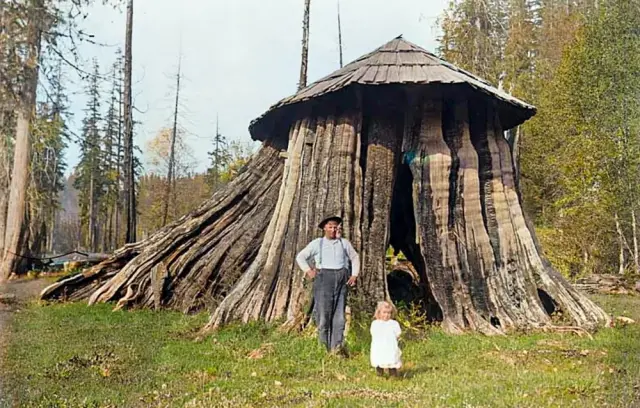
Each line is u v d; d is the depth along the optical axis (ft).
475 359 24.20
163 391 18.90
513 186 36.09
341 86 32.96
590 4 40.81
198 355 24.57
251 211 42.42
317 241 25.95
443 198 33.96
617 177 33.63
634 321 31.30
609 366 21.16
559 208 59.06
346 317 27.40
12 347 24.75
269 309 31.60
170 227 44.01
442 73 33.83
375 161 34.58
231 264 39.88
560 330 30.66
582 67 41.81
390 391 18.88
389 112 35.55
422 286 38.65
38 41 34.17
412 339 28.45
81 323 32.83
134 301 39.96
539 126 60.59
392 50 36.47
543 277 33.99
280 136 43.68
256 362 23.48
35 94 33.71
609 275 48.55
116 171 120.37
